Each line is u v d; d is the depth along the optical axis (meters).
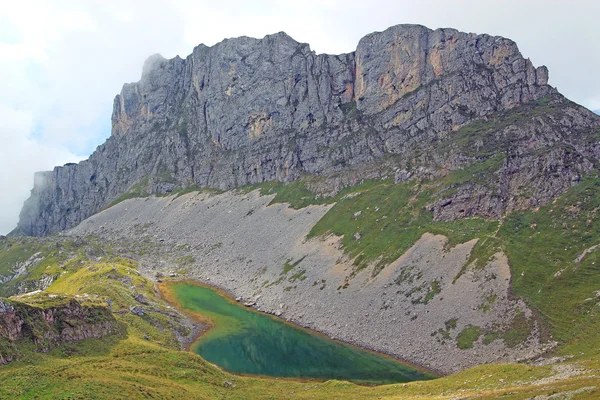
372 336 130.75
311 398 86.44
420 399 77.06
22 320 88.19
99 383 71.31
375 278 155.88
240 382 95.75
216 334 142.25
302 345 131.25
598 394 52.00
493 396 66.88
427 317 127.88
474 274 135.25
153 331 129.25
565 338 102.56
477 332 115.56
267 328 147.12
